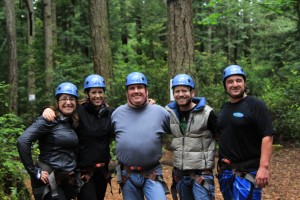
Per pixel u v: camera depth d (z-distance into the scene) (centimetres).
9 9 1587
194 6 2112
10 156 517
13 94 1555
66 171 375
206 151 382
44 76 1670
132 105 393
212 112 380
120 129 391
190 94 383
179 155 388
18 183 495
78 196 408
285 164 831
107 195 641
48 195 372
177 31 813
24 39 2223
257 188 351
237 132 355
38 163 376
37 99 1539
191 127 381
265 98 1142
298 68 1391
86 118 403
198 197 378
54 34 1791
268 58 1884
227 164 362
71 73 1300
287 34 1686
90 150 402
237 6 1114
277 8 1145
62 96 379
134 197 389
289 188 653
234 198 355
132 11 2661
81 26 2188
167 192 390
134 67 1387
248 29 2584
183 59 814
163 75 1119
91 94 406
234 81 357
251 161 354
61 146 373
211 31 2414
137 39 2634
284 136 1087
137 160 380
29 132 362
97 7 1071
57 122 374
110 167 766
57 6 2227
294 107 1079
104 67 1078
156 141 382
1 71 1998
